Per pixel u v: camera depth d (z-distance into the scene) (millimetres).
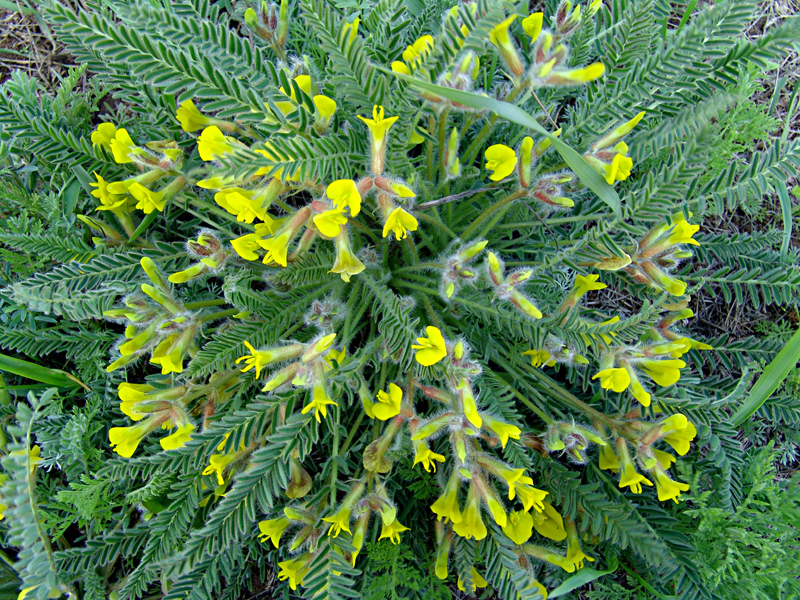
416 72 217
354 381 238
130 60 201
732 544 266
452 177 231
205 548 226
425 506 298
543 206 281
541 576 303
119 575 294
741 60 242
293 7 310
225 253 240
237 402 245
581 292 240
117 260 258
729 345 311
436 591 277
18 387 277
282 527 244
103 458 285
